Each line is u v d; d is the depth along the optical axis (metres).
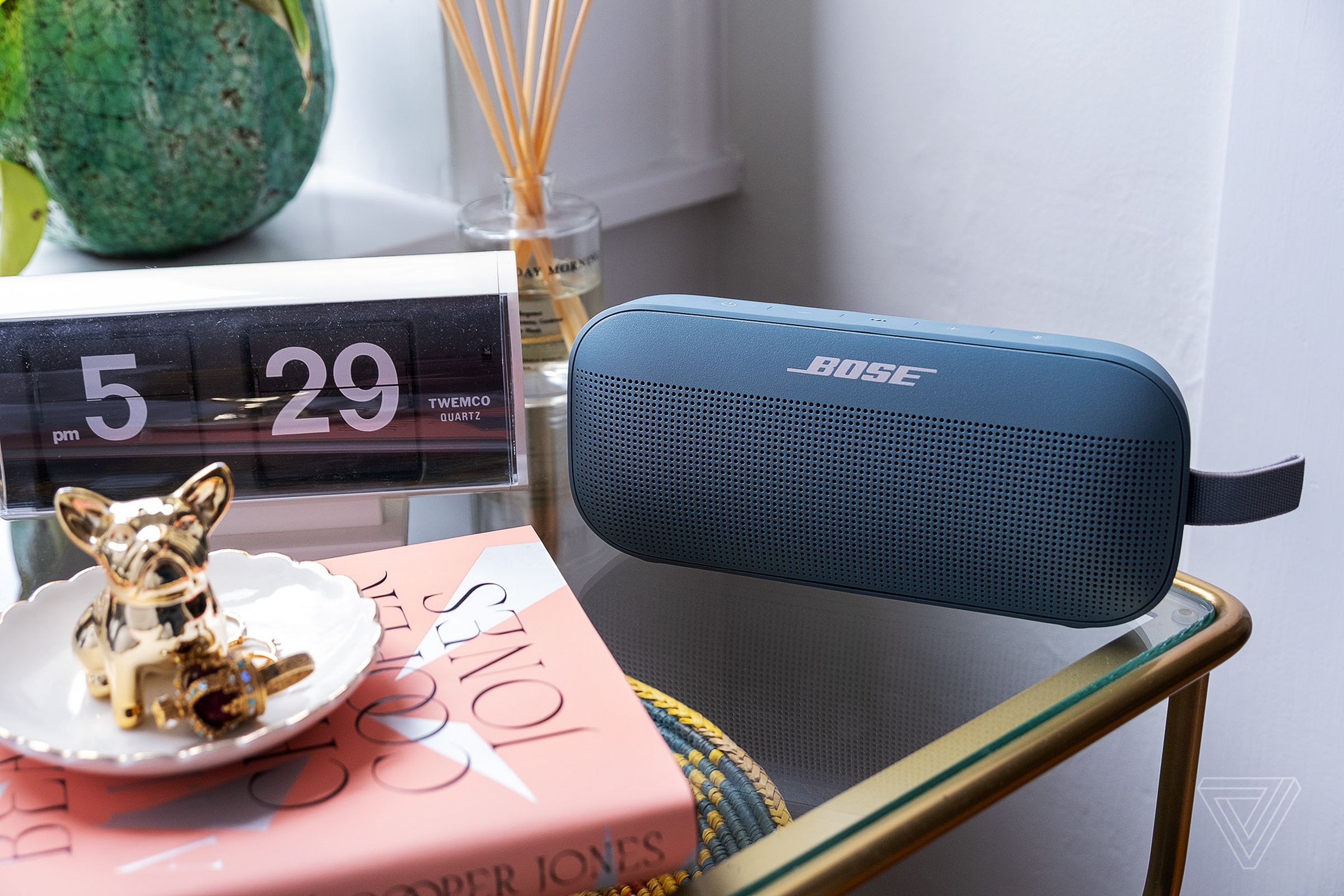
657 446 0.46
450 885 0.28
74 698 0.33
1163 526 0.41
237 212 0.72
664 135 0.97
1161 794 0.50
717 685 0.44
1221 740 0.73
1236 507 0.41
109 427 0.48
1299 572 0.65
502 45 0.83
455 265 0.50
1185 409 0.40
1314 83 0.58
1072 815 0.73
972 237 0.80
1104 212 0.71
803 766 0.40
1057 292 0.76
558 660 0.35
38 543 0.52
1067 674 0.43
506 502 0.55
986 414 0.41
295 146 0.72
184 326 0.47
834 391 0.43
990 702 0.42
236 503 0.50
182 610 0.30
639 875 0.29
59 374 0.47
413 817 0.28
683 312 0.45
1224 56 0.63
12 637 0.34
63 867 0.27
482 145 0.87
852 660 0.46
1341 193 0.58
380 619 0.36
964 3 0.75
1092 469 0.40
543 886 0.29
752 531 0.45
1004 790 0.38
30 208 0.66
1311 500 0.64
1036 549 0.42
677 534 0.47
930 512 0.43
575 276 0.65
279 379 0.48
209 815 0.29
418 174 0.90
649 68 0.94
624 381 0.46
